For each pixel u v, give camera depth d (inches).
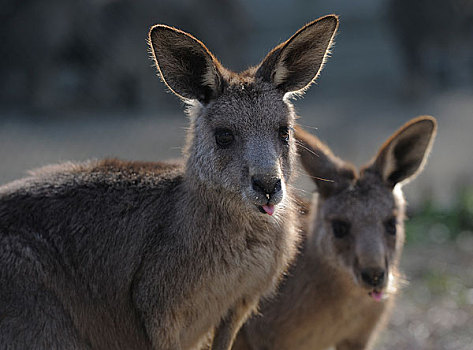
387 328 600.1
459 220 880.9
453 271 737.0
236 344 466.0
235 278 383.9
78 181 406.6
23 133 1636.3
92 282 392.5
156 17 2020.2
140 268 387.5
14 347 366.0
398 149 478.3
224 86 381.4
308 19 3046.3
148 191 403.9
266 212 359.3
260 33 3009.4
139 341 395.5
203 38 2119.8
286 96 401.1
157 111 2020.2
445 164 1233.4
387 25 2468.0
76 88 1982.0
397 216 470.0
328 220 461.1
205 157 377.7
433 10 2116.1
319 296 454.6
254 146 363.9
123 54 1989.4
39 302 373.4
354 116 1937.7
